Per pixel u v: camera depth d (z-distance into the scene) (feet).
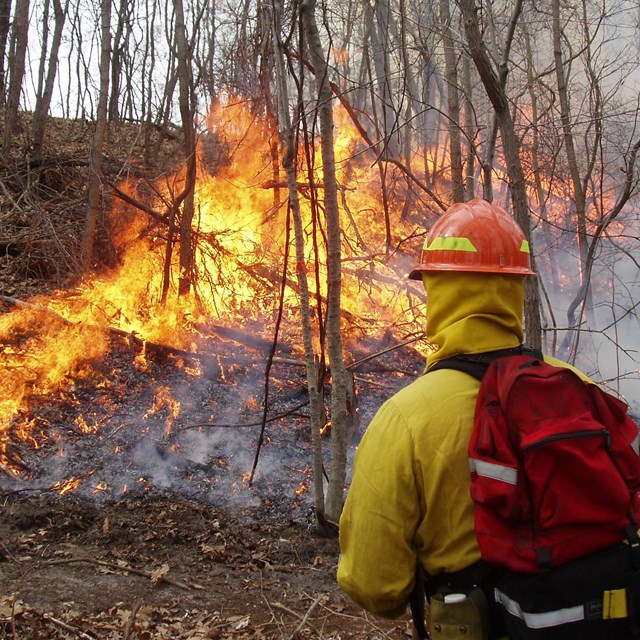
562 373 5.10
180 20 28.35
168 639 11.96
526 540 4.76
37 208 29.12
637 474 5.00
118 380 23.86
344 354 28.17
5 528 16.51
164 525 17.48
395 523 5.13
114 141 48.32
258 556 16.47
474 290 5.58
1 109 49.83
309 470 21.21
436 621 5.13
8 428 20.40
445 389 5.27
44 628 11.85
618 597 4.67
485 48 16.80
